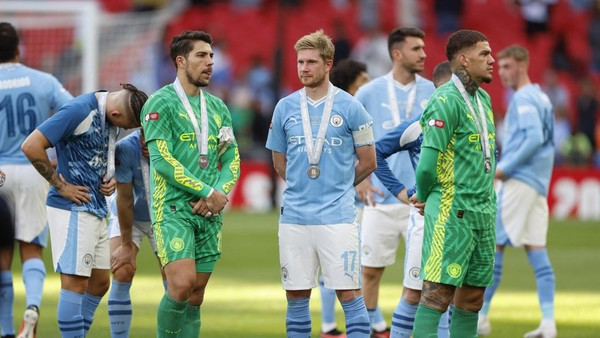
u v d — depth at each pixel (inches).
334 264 995.9
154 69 3472.0
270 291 1680.6
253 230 2610.7
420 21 3932.1
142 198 1076.5
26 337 1091.9
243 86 3550.7
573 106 3772.1
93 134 1002.7
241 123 3459.6
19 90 1204.5
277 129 1031.6
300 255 1009.5
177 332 978.7
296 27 3865.7
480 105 957.8
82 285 1017.5
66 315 1008.9
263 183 3159.5
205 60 984.9
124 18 3499.0
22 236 1183.6
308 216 1002.1
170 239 963.3
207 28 3853.3
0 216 555.5
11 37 1206.9
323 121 1007.6
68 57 2522.1
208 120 995.9
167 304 965.2
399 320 1056.8
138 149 1050.7
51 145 983.0
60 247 1005.8
